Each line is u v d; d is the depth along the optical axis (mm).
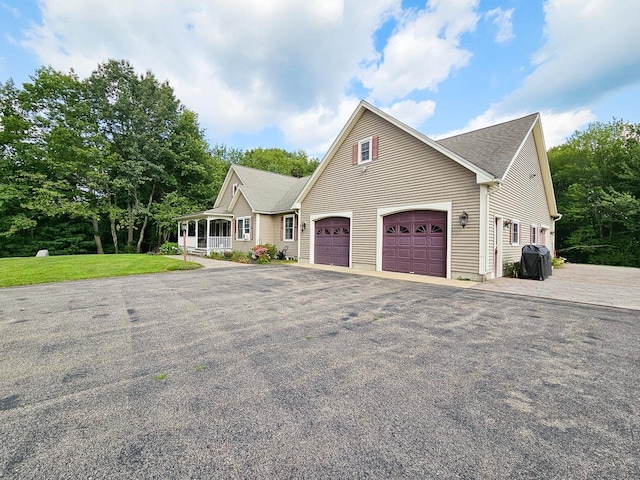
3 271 9578
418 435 2016
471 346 3676
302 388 2646
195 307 5621
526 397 2514
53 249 21969
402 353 3457
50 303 5910
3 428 2080
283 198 18969
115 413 2266
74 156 20859
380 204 11562
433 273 9977
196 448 1891
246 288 7629
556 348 3625
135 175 22047
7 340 3865
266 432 2045
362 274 10391
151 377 2861
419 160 10312
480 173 8570
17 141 19781
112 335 4062
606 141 21609
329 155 13547
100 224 24594
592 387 2693
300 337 3984
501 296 6711
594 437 2002
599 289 7586
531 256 9383
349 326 4477
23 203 19453
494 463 1765
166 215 23062
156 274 10234
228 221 21594
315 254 14672
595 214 19891
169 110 24312
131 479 1643
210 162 26844
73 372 2967
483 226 8719
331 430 2068
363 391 2598
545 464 1756
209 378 2836
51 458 1799
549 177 14750
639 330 4324
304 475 1675
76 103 21094
